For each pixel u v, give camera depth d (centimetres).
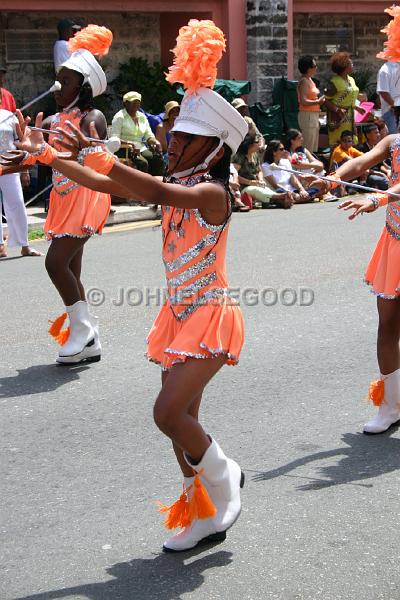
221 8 1809
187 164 427
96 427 596
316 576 413
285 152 1553
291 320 823
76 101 683
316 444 562
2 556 439
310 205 1544
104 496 499
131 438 577
